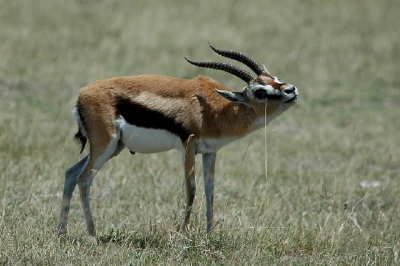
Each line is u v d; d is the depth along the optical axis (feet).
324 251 87.40
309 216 105.60
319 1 276.82
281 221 100.32
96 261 79.25
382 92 200.13
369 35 249.96
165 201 107.76
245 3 266.36
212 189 91.91
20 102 160.97
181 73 196.65
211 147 90.68
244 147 147.13
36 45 205.46
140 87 88.22
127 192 109.60
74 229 91.30
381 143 157.17
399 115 181.16
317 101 186.80
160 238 87.15
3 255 78.38
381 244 91.97
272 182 122.93
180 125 88.07
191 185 88.63
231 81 195.00
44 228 88.74
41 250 80.12
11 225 87.10
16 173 112.27
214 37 229.04
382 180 131.23
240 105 89.51
